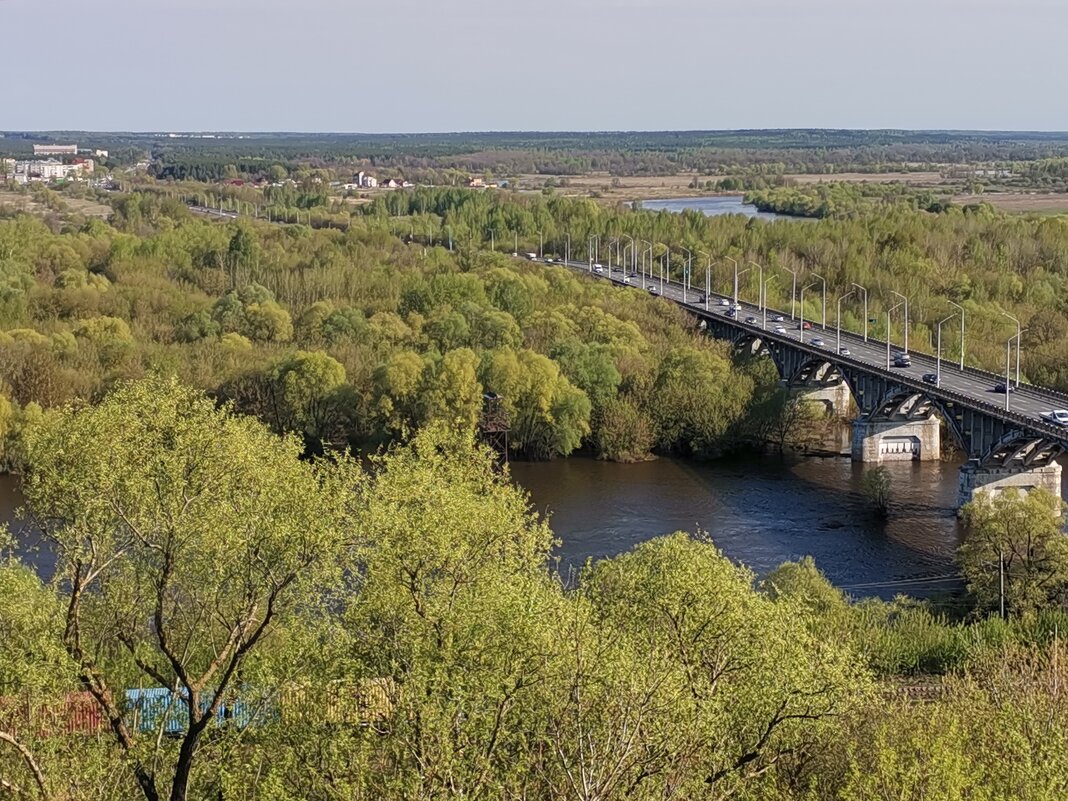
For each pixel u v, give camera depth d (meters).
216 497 44.56
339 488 45.50
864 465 148.50
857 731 46.31
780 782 45.06
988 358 178.25
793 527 118.88
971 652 66.50
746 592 52.25
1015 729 44.16
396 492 46.09
